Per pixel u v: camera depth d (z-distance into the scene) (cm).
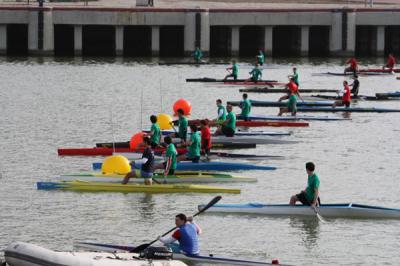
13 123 15175
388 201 10250
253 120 15250
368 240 8831
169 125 14062
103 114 16312
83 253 7462
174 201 10038
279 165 12044
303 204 9506
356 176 11500
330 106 17212
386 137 14400
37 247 7294
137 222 9250
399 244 8731
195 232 7894
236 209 9575
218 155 12300
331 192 10644
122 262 7288
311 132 14712
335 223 9325
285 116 15800
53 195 10231
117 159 10750
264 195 10350
